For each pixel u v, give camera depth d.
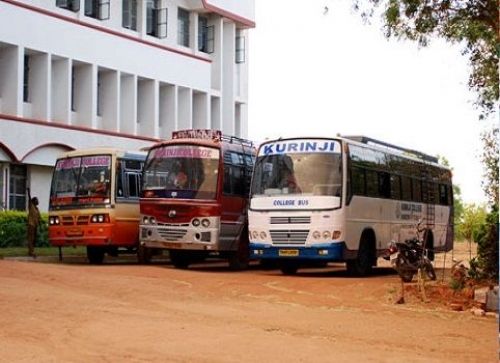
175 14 38.66
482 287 16.78
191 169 21.92
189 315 13.13
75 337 10.91
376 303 15.34
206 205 21.59
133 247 24.16
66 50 32.00
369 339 11.24
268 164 20.88
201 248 21.56
